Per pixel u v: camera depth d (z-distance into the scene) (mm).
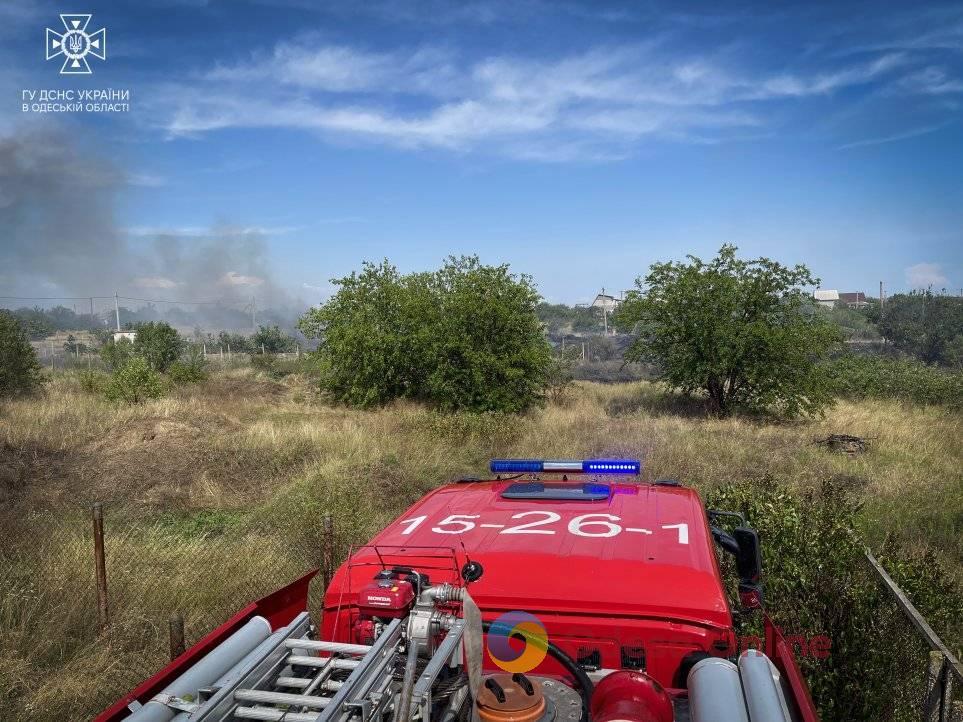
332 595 3152
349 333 20984
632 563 3076
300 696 2285
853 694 4996
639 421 17625
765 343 19031
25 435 13828
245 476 12305
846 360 26125
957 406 21094
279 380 30578
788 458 13242
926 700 4633
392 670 2490
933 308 48875
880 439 15555
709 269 20609
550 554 3178
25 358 21094
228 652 2598
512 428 16297
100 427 15094
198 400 20359
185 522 10148
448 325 20438
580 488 4277
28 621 6297
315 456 13227
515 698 2533
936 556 8344
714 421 17969
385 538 3504
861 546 6125
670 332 20625
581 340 62688
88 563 7453
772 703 2229
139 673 5652
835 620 5297
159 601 6785
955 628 5844
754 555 3770
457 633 2646
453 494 4297
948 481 12023
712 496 7465
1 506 10156
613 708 2357
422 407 20688
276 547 8367
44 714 5168
